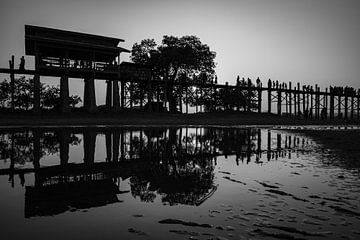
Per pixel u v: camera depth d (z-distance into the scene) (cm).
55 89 4338
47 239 282
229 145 1291
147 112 3659
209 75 5094
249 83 5244
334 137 1725
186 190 497
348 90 6781
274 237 293
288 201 430
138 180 580
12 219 343
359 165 761
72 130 2044
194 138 1639
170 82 4025
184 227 320
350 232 309
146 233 302
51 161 829
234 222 339
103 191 488
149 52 4766
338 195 464
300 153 1021
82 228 315
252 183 555
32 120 2581
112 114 3195
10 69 2727
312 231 312
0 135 1602
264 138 1662
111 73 3238
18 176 619
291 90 5556
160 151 1077
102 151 1055
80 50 3083
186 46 4653
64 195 461
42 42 2858
